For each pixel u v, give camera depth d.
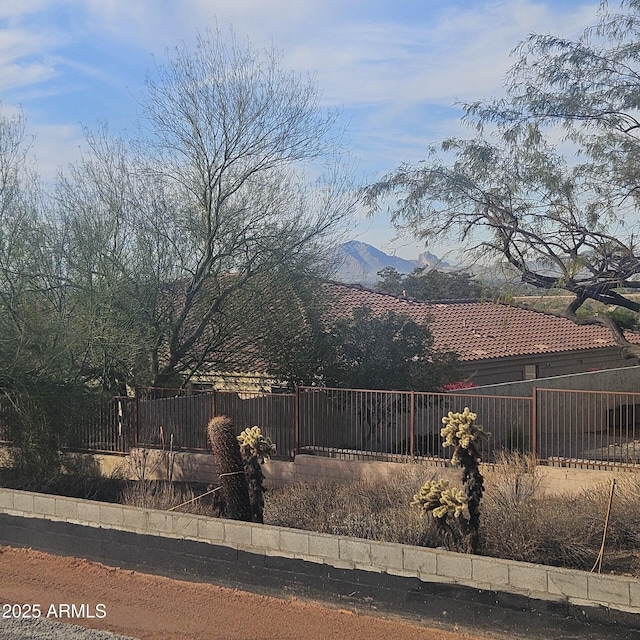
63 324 13.78
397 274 31.19
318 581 7.21
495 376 24.67
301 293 18.45
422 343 19.11
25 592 7.70
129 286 16.03
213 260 17.59
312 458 13.54
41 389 13.34
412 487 10.99
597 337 28.30
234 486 9.39
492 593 6.39
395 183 14.62
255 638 6.47
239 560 7.66
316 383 18.47
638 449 13.95
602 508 9.19
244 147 17.61
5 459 13.98
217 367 18.84
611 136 13.32
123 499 12.30
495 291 14.20
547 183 13.48
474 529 7.70
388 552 6.87
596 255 13.63
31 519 9.13
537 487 10.66
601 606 5.97
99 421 15.58
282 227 18.03
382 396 14.11
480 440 7.97
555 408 14.14
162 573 8.12
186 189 17.61
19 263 13.76
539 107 13.79
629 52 13.48
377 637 6.46
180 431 15.17
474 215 14.21
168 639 6.48
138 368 16.34
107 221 16.23
